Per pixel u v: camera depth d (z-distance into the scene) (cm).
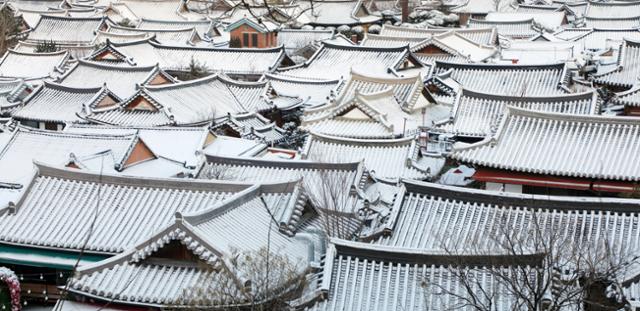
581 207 2661
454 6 12788
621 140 3747
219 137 4866
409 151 4391
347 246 2320
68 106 6134
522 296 2014
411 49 7956
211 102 6041
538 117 3925
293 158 4525
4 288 3042
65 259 3014
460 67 6322
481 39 8775
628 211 2620
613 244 2456
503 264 2245
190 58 8225
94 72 7000
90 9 11906
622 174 3581
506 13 11112
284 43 9469
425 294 2189
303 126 5416
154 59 8238
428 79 6059
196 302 2361
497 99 5106
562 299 2112
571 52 7981
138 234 3009
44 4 13075
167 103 5791
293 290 2306
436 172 4347
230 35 9156
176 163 4394
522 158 3762
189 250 2623
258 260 2467
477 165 3809
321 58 7500
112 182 3222
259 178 3881
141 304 2542
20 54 8038
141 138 4341
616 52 7700
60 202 3188
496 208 2745
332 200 3375
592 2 11588
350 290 2238
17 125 4556
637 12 11344
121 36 9275
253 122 5784
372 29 11294
